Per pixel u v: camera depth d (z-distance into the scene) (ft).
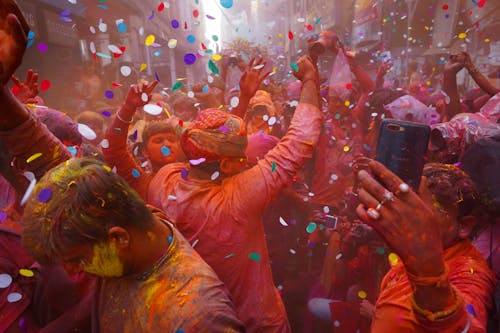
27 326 4.01
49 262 2.99
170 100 16.19
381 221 2.41
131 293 3.12
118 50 5.40
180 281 3.08
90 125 10.46
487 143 4.72
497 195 4.21
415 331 2.89
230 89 11.27
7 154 4.23
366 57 33.45
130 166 5.58
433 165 3.70
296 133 4.85
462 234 3.47
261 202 4.64
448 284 2.45
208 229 4.64
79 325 3.84
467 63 9.41
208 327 2.90
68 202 2.77
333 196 9.71
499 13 27.53
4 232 3.94
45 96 24.93
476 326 2.64
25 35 3.01
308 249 9.32
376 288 6.03
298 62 5.42
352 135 10.26
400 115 9.13
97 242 2.83
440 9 35.27
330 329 7.34
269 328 4.86
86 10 32.78
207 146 4.64
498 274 4.23
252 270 4.78
